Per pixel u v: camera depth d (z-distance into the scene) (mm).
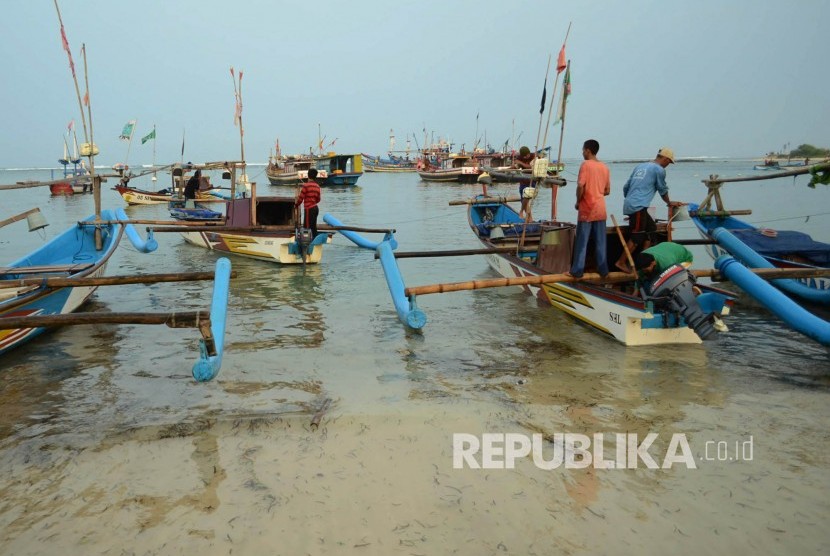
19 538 3979
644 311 7340
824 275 8594
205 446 5203
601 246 8078
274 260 14688
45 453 5125
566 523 4094
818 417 5676
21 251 16875
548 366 7184
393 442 5238
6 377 6973
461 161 61656
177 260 15547
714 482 4586
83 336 8602
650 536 3955
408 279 12727
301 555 3775
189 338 8508
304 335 8609
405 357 7605
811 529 4004
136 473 4777
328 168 55969
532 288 10727
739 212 12688
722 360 7324
